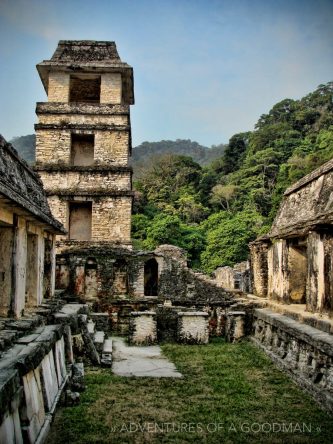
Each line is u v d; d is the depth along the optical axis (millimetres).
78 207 23406
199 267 41000
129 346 15703
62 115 22875
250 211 48750
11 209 9422
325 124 63625
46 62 22750
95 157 22750
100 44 24156
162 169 62219
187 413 8883
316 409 9195
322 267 11977
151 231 41156
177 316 16734
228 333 17078
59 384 9203
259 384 11000
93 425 8039
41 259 13414
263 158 57688
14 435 5727
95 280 20141
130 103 26984
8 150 10367
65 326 11477
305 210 14844
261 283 19891
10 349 7254
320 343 9844
